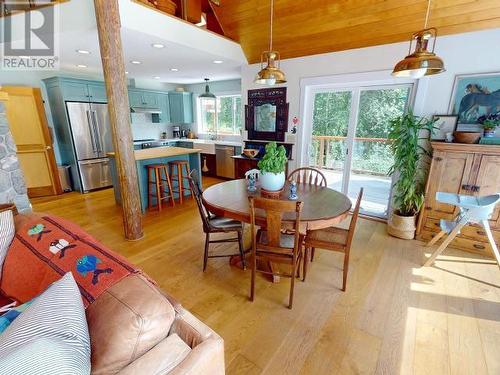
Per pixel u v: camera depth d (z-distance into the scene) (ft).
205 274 7.98
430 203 9.70
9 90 14.07
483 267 8.25
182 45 10.46
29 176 15.39
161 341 2.88
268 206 5.81
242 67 14.80
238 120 21.95
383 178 12.52
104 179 17.78
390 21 9.68
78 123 16.02
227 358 5.16
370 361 5.11
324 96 13.07
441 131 9.89
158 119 22.86
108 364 2.58
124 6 8.32
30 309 2.74
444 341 5.56
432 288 7.28
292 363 5.07
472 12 8.44
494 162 8.32
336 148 13.34
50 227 4.68
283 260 6.40
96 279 3.22
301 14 10.71
